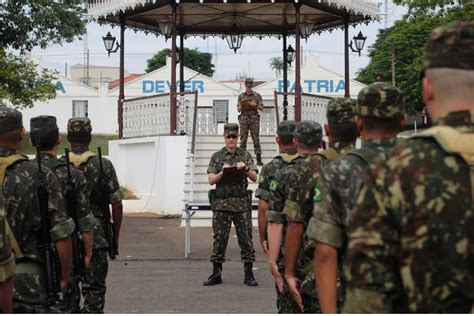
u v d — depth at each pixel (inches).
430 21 874.1
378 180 117.6
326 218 159.0
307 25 915.4
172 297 413.7
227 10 933.8
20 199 209.3
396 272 117.5
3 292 169.8
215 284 454.9
